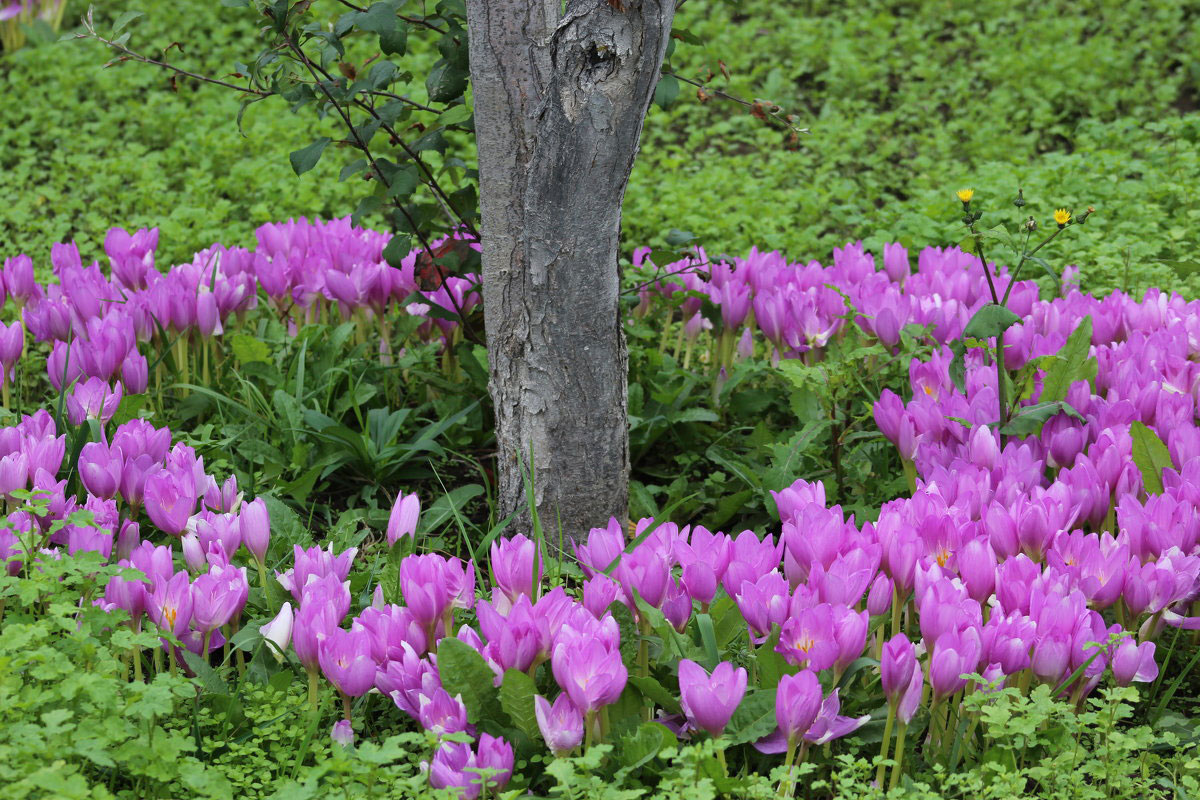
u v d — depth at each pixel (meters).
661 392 5.36
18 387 5.27
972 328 4.27
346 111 4.93
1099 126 9.45
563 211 4.06
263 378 5.52
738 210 8.38
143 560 3.52
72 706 3.11
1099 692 3.76
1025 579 3.52
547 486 4.41
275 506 4.46
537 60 4.04
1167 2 12.55
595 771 3.17
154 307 5.40
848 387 5.02
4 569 3.39
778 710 3.04
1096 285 6.79
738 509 4.99
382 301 5.81
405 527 3.95
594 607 3.43
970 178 8.57
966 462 4.34
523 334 4.28
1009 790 3.01
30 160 8.98
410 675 3.29
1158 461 4.23
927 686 3.52
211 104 10.01
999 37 11.90
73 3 12.21
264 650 3.64
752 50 11.74
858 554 3.47
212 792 2.83
